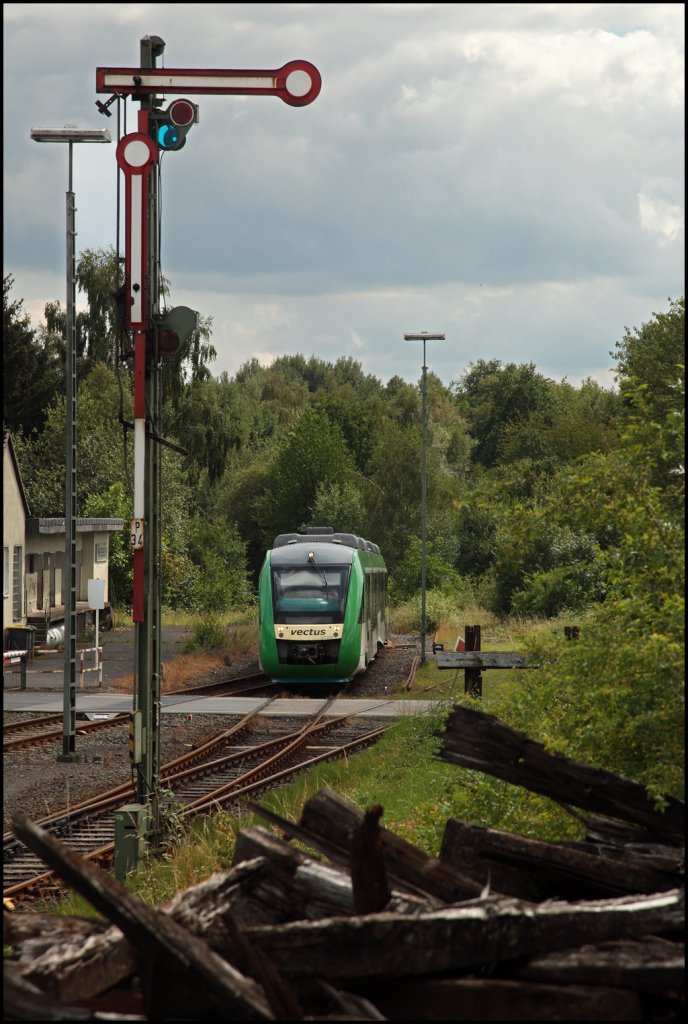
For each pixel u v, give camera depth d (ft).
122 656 265.54
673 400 58.85
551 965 31.27
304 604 210.59
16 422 460.14
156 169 89.35
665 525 55.26
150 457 90.43
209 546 521.65
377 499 479.41
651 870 39.91
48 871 83.35
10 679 218.79
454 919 31.55
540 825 53.88
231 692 212.23
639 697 48.34
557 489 61.11
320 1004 31.60
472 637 142.31
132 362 91.50
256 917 37.01
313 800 42.32
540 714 55.93
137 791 87.71
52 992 29.89
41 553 300.61
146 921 29.45
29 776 121.60
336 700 195.42
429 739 126.41
